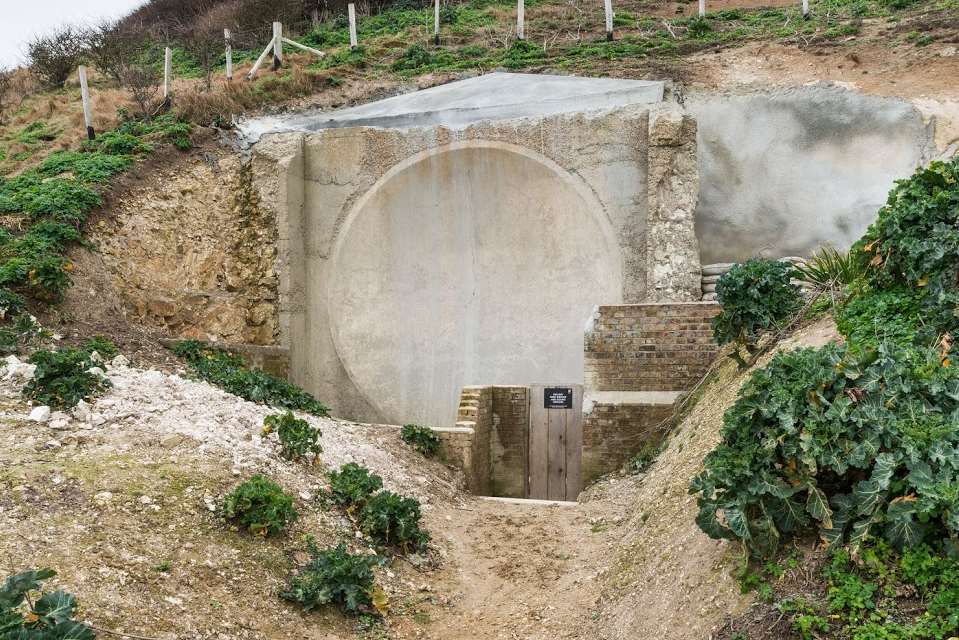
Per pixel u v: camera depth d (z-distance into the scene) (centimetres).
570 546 831
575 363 1425
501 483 1312
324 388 1555
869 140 1390
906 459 435
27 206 1309
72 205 1326
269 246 1565
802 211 1396
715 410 845
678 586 548
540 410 1312
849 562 437
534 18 2447
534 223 1488
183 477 682
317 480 809
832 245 1366
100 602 496
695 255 1321
